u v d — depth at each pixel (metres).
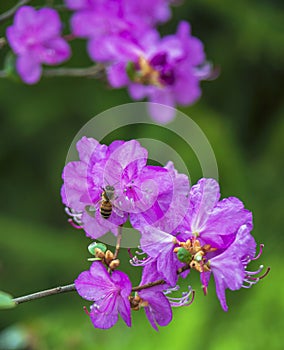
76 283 0.71
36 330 1.05
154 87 1.01
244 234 0.70
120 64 1.00
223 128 1.77
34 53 0.96
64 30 1.67
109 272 0.71
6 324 1.67
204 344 1.36
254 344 1.32
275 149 1.85
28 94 1.90
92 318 0.71
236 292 1.43
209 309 1.41
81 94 1.90
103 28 0.99
